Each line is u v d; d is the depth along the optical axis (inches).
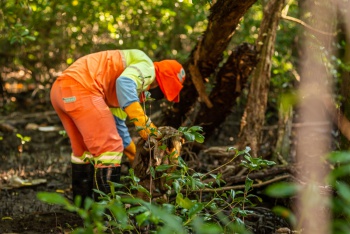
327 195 174.1
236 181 233.8
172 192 206.5
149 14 337.1
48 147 337.4
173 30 378.0
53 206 230.1
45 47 403.9
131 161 225.9
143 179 196.9
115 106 210.7
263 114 257.1
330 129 293.9
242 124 257.4
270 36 254.1
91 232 81.4
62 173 284.4
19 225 205.2
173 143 191.8
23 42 246.4
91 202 79.2
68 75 199.3
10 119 393.1
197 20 325.1
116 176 199.2
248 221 206.7
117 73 204.7
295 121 340.2
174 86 211.6
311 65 259.0
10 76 460.4
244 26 337.4
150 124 197.9
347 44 156.1
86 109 196.2
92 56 204.5
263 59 254.8
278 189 69.2
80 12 314.0
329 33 260.1
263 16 254.2
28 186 258.1
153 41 348.8
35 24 340.8
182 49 395.5
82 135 199.6
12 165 298.0
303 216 82.1
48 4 284.2
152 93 217.2
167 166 153.6
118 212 80.7
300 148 289.1
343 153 70.9
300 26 316.2
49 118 391.5
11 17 293.7
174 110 277.3
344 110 151.1
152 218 91.0
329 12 259.8
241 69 255.0
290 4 291.1
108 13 306.5
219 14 237.6
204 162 290.5
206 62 260.8
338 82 285.9
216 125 274.8
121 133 219.8
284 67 324.8
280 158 269.7
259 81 255.8
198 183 149.5
